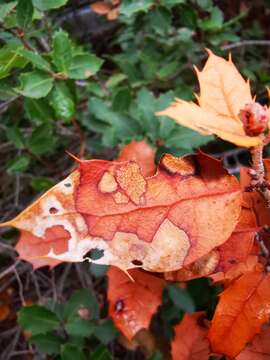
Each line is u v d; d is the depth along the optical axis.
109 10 0.30
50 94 0.22
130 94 0.26
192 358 0.18
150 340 0.27
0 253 0.31
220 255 0.12
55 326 0.24
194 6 0.31
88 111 0.26
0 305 0.31
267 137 0.11
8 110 0.29
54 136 0.28
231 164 0.32
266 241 0.13
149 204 0.11
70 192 0.11
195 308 0.26
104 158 0.29
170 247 0.11
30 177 0.31
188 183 0.11
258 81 0.31
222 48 0.31
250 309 0.13
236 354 0.13
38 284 0.31
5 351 0.31
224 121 0.11
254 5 0.34
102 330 0.24
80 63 0.21
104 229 0.11
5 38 0.23
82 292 0.24
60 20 0.34
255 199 0.13
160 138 0.24
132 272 0.17
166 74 0.29
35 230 0.11
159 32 0.27
